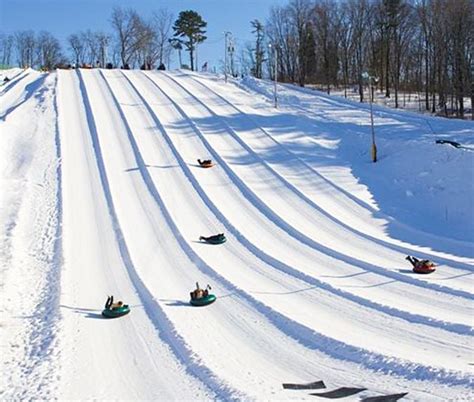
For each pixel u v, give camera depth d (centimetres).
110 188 2275
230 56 8562
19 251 1702
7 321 1261
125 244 1761
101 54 10138
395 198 2153
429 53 5975
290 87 4734
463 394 863
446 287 1357
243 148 2838
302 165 2553
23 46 10712
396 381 931
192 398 909
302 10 7869
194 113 3472
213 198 2209
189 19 9506
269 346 1105
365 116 3500
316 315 1248
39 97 3781
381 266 1541
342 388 921
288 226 1922
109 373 1012
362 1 7631
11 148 2792
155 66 9919
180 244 1784
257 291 1407
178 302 1348
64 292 1422
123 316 1273
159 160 2659
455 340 1083
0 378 1003
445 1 5612
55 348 1110
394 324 1177
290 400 874
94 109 3478
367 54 7181
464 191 1991
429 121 3272
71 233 1872
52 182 2353
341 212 2044
